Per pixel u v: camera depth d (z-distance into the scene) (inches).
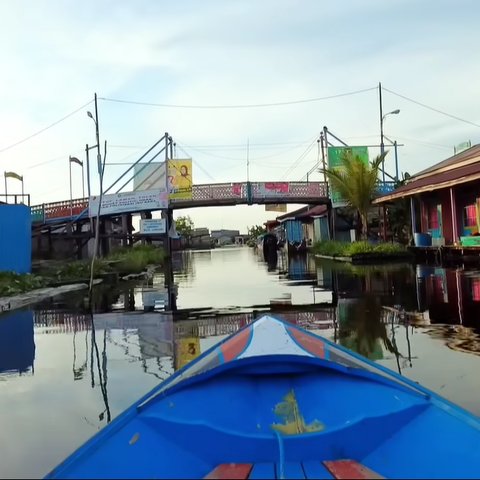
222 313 451.2
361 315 399.9
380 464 124.4
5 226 742.5
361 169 1042.1
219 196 1409.9
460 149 1306.6
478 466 125.4
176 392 156.3
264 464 121.1
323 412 143.8
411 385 162.4
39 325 414.0
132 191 1416.1
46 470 156.4
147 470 121.2
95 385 240.5
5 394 230.4
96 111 804.0
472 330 329.7
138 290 679.7
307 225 1800.0
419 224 1061.1
